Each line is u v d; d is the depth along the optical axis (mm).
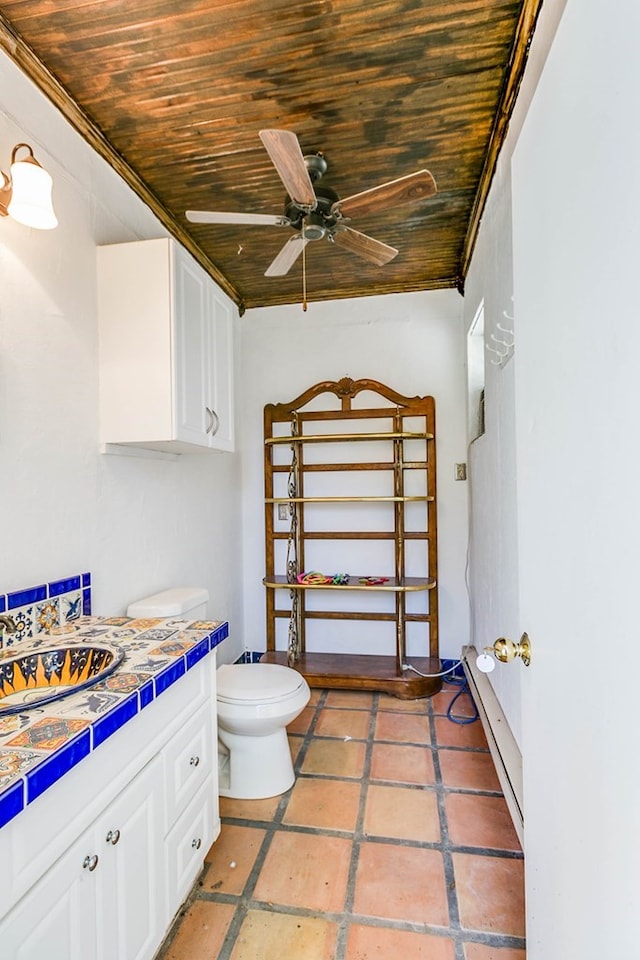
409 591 3316
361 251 2277
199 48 1546
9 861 769
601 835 685
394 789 2061
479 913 1459
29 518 1517
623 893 618
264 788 2010
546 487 915
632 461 595
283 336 3572
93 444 1838
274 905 1495
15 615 1438
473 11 1447
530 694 1035
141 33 1487
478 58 1615
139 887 1124
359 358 3461
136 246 1871
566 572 815
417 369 3381
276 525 3549
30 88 1566
